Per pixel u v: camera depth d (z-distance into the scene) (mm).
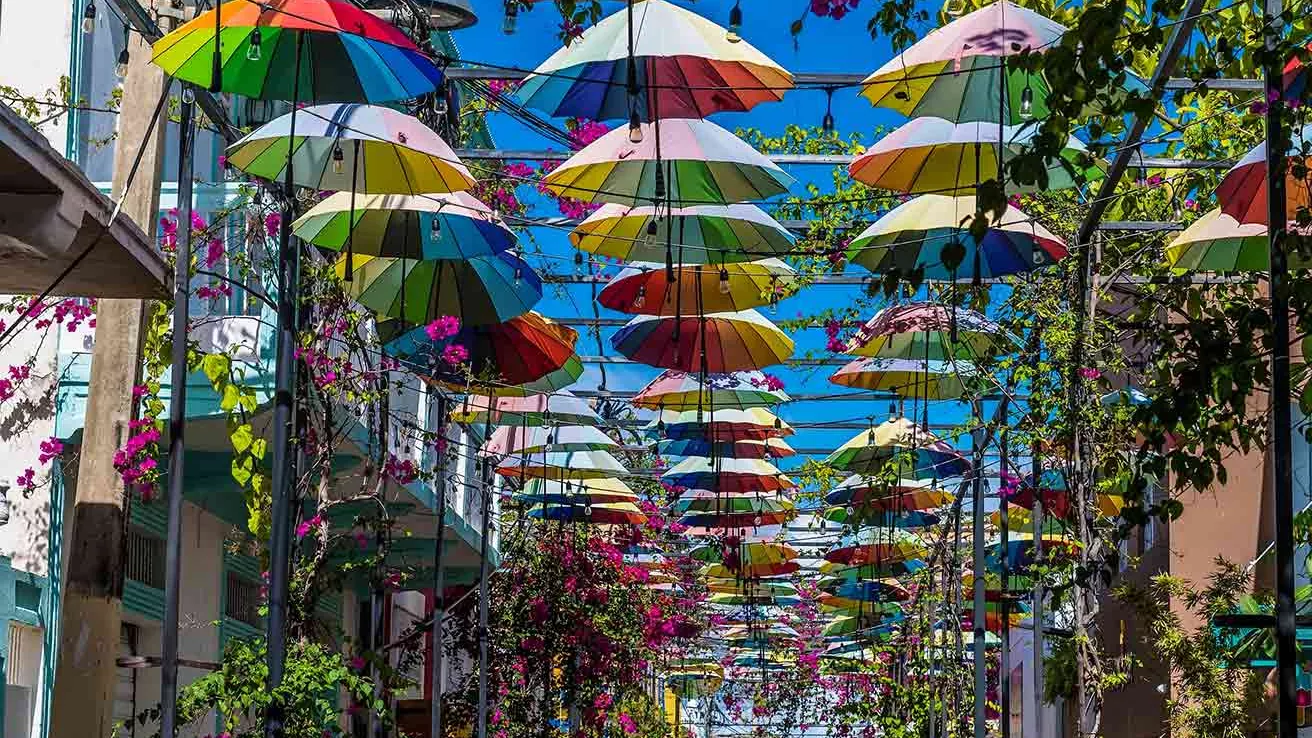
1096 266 13523
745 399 18141
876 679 31469
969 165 10836
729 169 11000
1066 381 13625
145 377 11102
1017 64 6895
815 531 30047
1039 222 12016
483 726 18062
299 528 11547
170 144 13719
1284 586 6777
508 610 22500
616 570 24516
